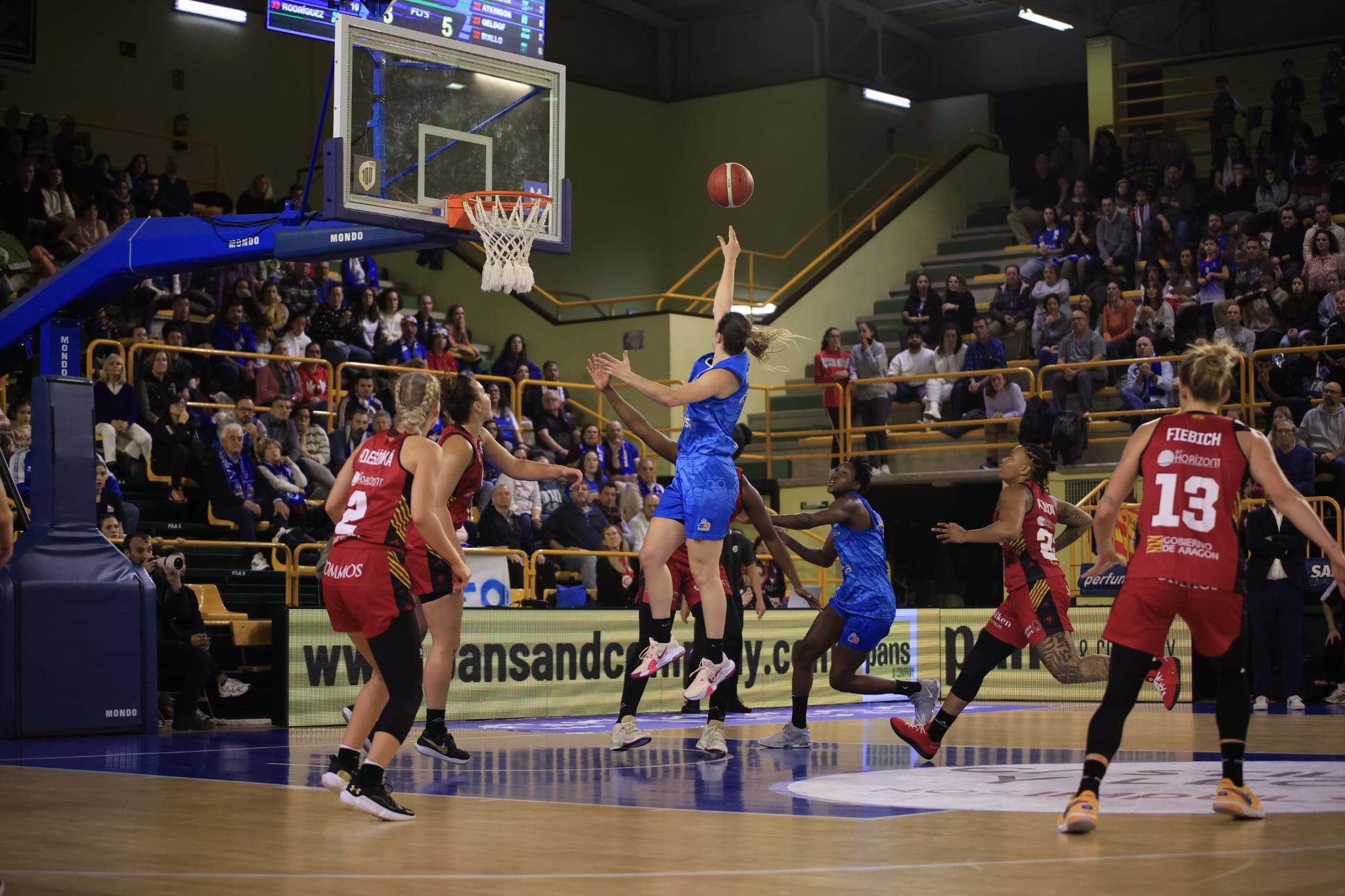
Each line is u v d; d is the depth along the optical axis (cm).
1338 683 1325
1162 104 2328
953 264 2222
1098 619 1311
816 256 2245
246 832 460
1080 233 1972
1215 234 1894
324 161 852
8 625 871
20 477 1166
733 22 2372
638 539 1474
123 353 1400
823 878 367
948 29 2478
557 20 2234
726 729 970
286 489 1274
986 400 1719
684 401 698
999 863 389
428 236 888
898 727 704
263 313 1521
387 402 1518
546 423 1634
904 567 1780
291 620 994
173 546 1128
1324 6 2216
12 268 1473
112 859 402
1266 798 538
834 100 2275
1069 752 754
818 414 1936
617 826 471
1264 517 1212
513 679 1100
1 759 742
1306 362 1600
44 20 1794
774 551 796
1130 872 373
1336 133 1980
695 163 2378
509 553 1219
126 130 1862
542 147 952
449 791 583
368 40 872
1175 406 1623
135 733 921
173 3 1923
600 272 2269
